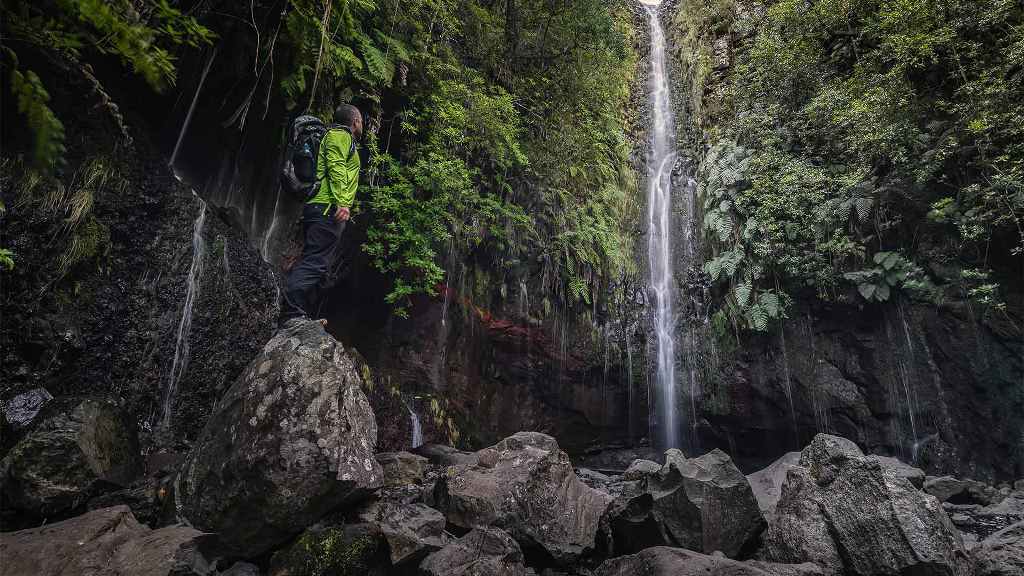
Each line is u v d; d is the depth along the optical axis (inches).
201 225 194.9
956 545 128.0
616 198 438.9
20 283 139.8
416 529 129.3
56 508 120.5
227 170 237.8
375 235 266.7
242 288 202.4
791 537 140.4
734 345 388.5
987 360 281.3
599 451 414.9
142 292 170.4
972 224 271.4
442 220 300.2
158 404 167.9
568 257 374.3
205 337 185.0
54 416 131.0
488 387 357.4
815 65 365.4
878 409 327.6
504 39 360.8
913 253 309.0
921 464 307.4
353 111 169.6
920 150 295.3
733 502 145.2
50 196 148.3
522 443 185.8
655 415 414.6
